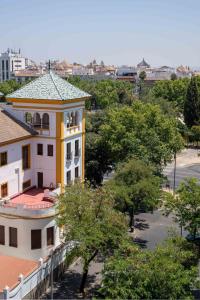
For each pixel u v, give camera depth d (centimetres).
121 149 6488
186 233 5438
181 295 2839
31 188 5003
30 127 4900
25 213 4184
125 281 2820
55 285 4141
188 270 3077
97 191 4147
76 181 4594
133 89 17988
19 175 4753
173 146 7300
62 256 4366
